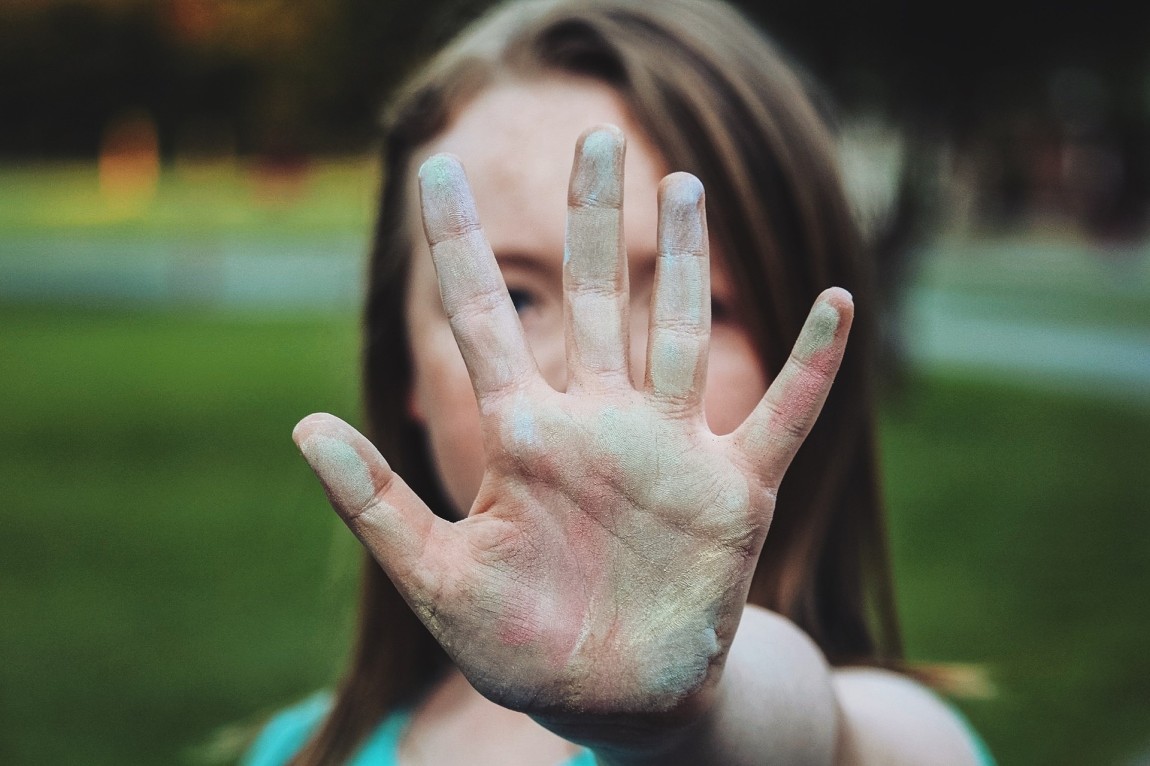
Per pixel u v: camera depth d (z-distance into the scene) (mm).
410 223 1744
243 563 5992
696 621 1052
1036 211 33562
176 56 44281
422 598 1064
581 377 1099
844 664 1687
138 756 3924
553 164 1488
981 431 9594
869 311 1761
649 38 1624
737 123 1594
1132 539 6516
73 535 6492
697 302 1092
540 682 1057
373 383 1875
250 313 16406
